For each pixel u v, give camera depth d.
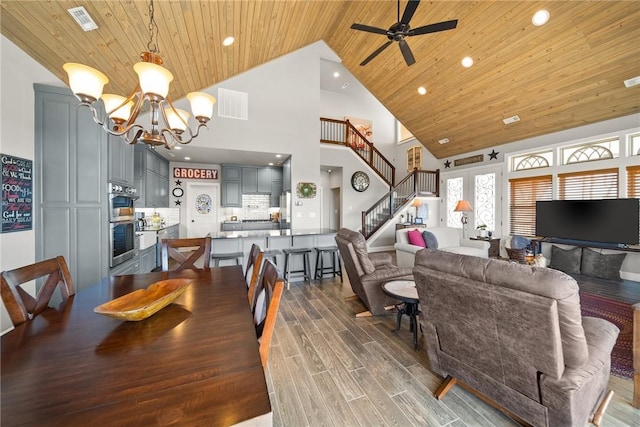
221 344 1.04
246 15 3.39
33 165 2.51
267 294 1.29
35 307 1.39
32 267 1.43
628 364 2.13
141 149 4.86
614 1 3.15
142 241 4.27
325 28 5.15
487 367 1.54
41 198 2.58
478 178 6.79
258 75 5.68
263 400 0.74
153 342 1.05
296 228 6.00
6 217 2.22
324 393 1.83
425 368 2.11
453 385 1.87
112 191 2.98
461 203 5.97
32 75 2.47
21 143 2.37
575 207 4.71
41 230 2.58
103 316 1.31
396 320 3.02
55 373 0.85
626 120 4.34
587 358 1.27
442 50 4.61
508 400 1.48
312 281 4.63
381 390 1.86
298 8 3.88
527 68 4.29
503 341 1.40
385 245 7.55
